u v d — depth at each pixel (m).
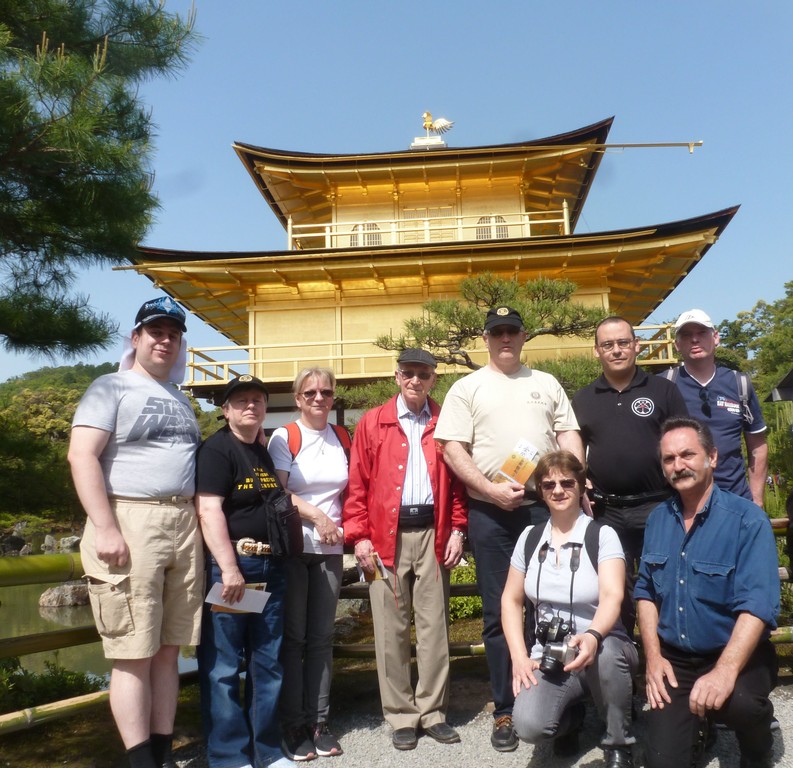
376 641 3.81
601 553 3.31
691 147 17.34
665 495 3.83
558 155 17.84
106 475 3.13
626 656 3.21
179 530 3.21
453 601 7.08
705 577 3.07
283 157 17.91
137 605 3.04
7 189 5.17
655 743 2.98
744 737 3.01
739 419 4.23
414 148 21.53
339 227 19.41
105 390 3.17
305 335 18.09
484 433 3.90
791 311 44.59
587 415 4.05
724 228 16.19
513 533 3.82
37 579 3.43
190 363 16.58
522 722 3.12
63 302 5.97
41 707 3.44
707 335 4.25
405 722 3.70
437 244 15.98
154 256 16.33
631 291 19.23
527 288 11.59
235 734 3.31
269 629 3.47
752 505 3.11
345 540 3.89
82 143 4.84
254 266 16.47
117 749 3.56
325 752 3.55
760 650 3.05
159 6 5.77
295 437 3.91
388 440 3.95
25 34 5.39
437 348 12.17
